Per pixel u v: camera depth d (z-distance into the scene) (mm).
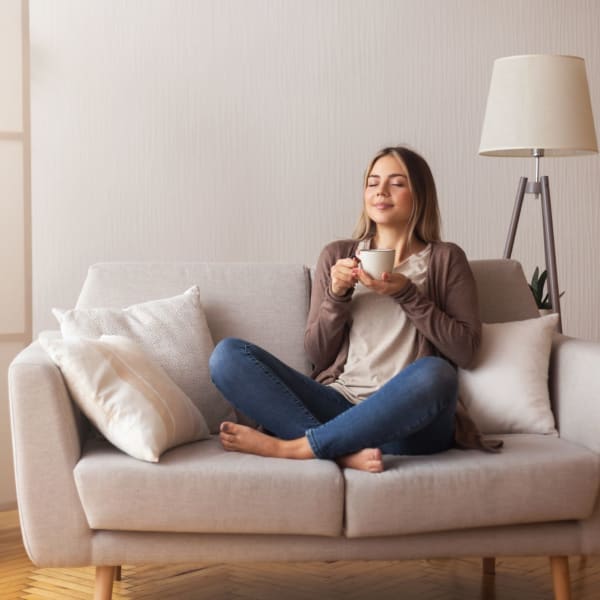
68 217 3768
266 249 4055
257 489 2078
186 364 2490
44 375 2088
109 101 3795
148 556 2117
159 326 2512
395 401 2182
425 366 2230
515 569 2766
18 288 3158
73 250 3781
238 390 2303
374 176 2672
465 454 2238
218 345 2354
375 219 2646
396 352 2520
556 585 2254
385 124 4199
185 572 2719
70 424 2117
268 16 4000
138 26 3820
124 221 3844
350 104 4137
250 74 3988
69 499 2092
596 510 2213
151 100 3855
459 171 4328
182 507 2070
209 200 3961
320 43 4082
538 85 3203
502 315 2748
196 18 3898
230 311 2678
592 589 2590
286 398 2297
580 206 4566
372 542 2150
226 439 2223
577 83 3232
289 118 4055
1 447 3148
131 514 2068
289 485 2082
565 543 2209
